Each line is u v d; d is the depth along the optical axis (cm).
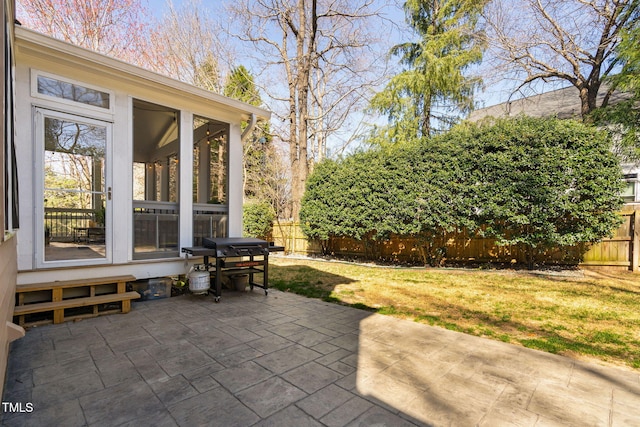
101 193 432
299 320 375
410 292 517
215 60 1445
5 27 220
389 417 188
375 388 221
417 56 1214
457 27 1052
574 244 659
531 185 622
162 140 701
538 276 644
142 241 468
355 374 241
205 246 492
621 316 385
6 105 234
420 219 740
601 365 260
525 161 631
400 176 770
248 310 416
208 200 697
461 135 713
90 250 421
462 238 793
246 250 483
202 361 262
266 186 1739
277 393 214
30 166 370
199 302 457
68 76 399
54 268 388
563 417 189
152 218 480
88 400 203
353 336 323
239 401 204
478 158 679
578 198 610
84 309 404
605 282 576
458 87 1061
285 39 1373
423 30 1197
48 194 393
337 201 895
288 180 1809
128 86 453
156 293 476
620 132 788
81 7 1080
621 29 764
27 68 369
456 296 488
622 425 182
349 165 889
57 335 318
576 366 257
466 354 280
